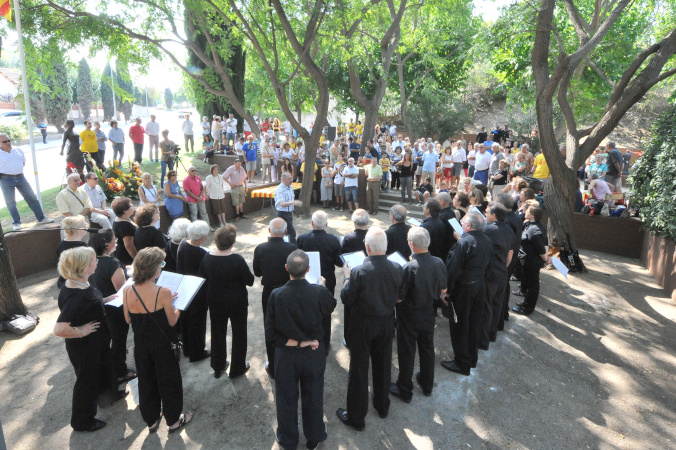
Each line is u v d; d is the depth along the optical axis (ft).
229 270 13.97
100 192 24.85
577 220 31.94
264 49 44.80
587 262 29.19
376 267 12.05
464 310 15.35
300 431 12.85
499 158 40.73
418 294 13.09
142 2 38.91
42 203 32.68
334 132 71.67
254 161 46.01
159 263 11.68
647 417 14.12
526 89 60.80
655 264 26.53
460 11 57.93
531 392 15.14
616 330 19.88
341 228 35.45
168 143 38.52
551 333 19.38
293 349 11.41
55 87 38.47
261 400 14.16
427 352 14.11
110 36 36.94
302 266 11.22
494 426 13.37
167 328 11.85
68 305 11.48
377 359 12.91
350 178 39.50
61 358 16.40
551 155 26.50
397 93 92.89
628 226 30.25
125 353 14.51
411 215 38.83
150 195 27.71
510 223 18.76
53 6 34.37
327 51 45.21
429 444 12.48
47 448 11.99
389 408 13.93
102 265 13.84
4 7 26.96
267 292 14.65
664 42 25.00
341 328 19.11
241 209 37.52
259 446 12.21
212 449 12.08
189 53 53.62
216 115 56.59
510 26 27.35
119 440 12.33
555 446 12.66
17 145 77.15
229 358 16.43
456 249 15.16
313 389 11.59
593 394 15.21
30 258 23.95
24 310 19.03
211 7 37.55
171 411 12.35
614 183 37.78
